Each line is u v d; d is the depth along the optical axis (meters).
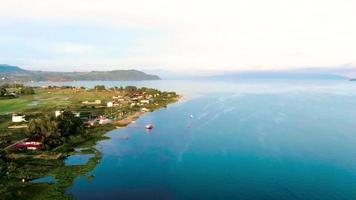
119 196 92.00
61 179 103.56
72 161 122.88
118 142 151.75
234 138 154.25
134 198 90.75
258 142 145.50
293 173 105.75
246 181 100.12
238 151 132.12
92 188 97.12
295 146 137.38
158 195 92.44
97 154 131.50
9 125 181.00
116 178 105.19
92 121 199.12
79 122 169.00
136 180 103.44
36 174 106.88
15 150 130.25
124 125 192.88
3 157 114.31
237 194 91.12
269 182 98.81
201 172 109.31
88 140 154.88
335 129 169.62
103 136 163.75
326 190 92.00
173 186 98.19
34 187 96.38
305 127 175.88
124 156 129.00
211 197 89.94
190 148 139.12
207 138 156.50
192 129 178.88
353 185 95.19
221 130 173.75
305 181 98.88
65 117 163.00
